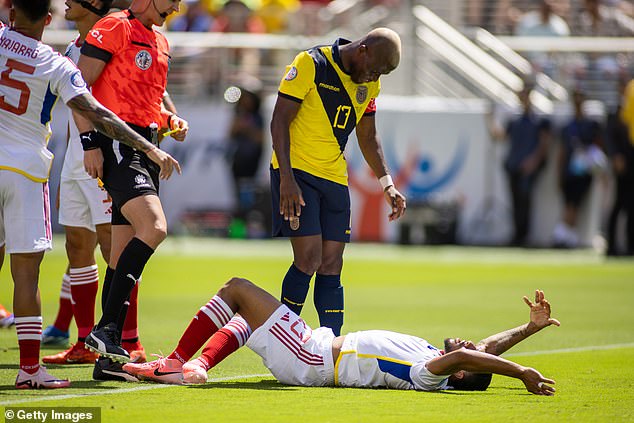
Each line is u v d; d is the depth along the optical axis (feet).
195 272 187.52
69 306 101.81
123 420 61.41
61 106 246.06
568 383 79.66
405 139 252.83
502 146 249.55
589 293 164.25
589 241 248.32
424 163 252.62
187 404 66.80
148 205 77.92
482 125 250.16
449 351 73.46
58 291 155.74
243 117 255.91
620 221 244.83
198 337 75.97
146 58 82.07
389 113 253.44
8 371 81.92
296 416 63.05
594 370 87.35
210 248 243.60
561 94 264.72
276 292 153.38
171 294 154.71
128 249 77.05
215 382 77.41
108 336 75.82
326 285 86.43
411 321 125.39
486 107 249.96
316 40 266.77
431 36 274.36
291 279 83.87
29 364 72.74
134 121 81.92
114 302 76.48
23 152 71.87
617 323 126.72
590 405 69.00
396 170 253.44
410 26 273.75
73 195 90.74
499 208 250.37
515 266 212.23
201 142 257.96
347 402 67.97
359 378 73.67
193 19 278.26
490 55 275.59
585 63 266.77
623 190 235.20
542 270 204.44
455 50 272.72
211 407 65.72
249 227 258.16
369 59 82.58
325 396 70.23
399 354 73.20
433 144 252.01
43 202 73.05
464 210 252.21
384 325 120.78
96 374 77.66
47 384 73.00
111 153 78.74
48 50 72.33
